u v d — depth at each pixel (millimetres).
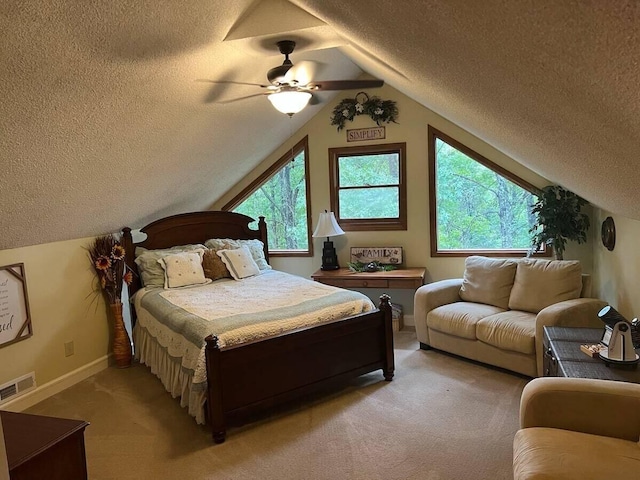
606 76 961
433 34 1399
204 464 2791
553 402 2004
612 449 1793
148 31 2281
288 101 3264
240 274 4754
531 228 4816
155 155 3682
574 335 2971
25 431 1750
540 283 4039
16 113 2248
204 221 5230
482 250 5105
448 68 1770
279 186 5781
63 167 2959
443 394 3557
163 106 3111
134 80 2625
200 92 3279
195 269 4559
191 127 3691
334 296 3852
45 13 1804
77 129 2691
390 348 3803
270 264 5844
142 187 4066
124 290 4867
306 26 2689
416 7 1227
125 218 4480
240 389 3092
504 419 3150
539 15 843
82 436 1811
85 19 1958
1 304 3482
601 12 722
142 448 2992
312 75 4379
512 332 3703
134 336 4578
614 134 1367
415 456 2766
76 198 3459
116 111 2791
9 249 3559
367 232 5500
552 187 4555
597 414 1954
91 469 2775
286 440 3008
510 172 4879
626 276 3574
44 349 3842
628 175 1838
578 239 4484
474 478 2541
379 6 1441
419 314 4508
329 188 5559
